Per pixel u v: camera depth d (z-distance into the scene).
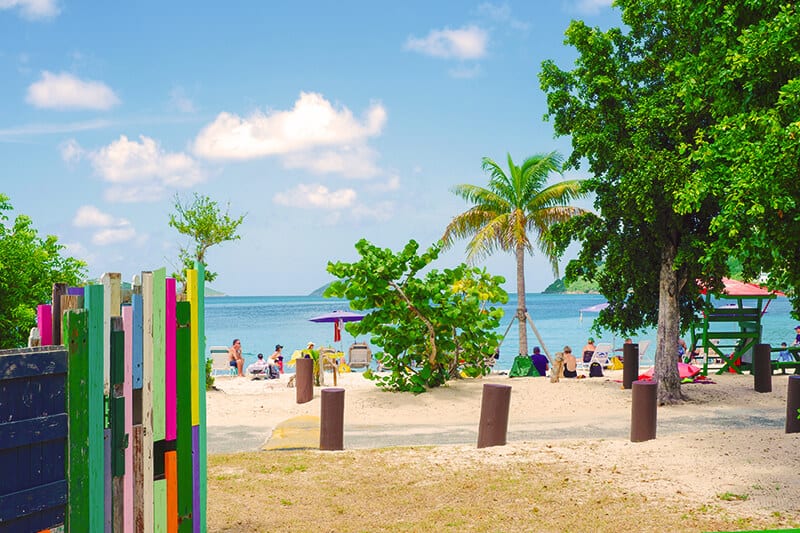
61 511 5.21
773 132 8.26
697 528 7.63
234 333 80.75
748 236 9.60
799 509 8.19
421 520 8.19
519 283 30.38
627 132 18.56
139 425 5.88
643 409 12.29
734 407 18.03
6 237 20.05
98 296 5.50
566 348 24.83
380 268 18.44
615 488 9.33
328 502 8.91
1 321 19.30
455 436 14.30
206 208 27.55
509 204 30.50
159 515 6.08
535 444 12.27
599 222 20.22
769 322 80.19
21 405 4.95
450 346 19.56
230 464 11.00
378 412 17.27
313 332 82.00
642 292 20.56
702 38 10.56
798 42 8.59
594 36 18.67
